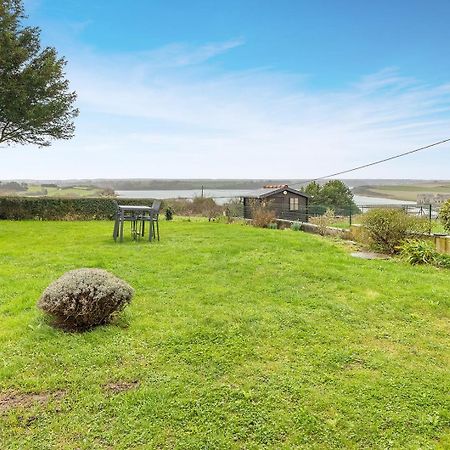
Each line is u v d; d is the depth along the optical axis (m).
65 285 3.95
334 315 4.57
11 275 6.21
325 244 9.80
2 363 3.24
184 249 8.74
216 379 3.06
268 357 3.46
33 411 2.59
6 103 14.88
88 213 18.27
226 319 4.32
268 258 7.67
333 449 2.28
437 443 2.34
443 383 3.03
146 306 4.76
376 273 6.61
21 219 17.31
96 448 2.25
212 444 2.30
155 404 2.68
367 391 2.89
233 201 21.98
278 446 2.30
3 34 14.81
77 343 3.65
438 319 4.52
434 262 7.62
